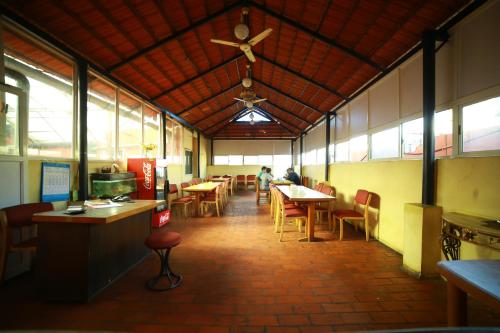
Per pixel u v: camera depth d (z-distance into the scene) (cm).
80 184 372
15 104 280
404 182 356
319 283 270
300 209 475
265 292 251
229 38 514
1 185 264
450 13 272
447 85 289
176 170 855
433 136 295
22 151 285
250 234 461
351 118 585
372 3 305
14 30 283
